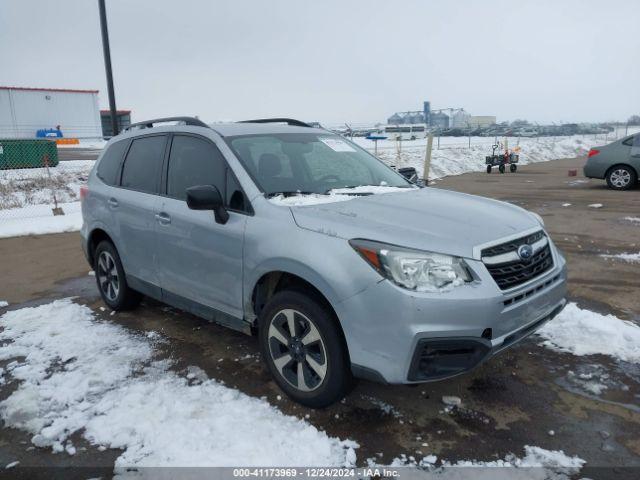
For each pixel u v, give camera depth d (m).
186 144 4.07
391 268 2.70
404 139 47.88
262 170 3.59
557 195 12.87
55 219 10.88
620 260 6.47
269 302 3.24
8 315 5.06
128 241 4.48
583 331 4.12
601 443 2.76
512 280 2.92
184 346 4.18
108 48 12.09
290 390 3.22
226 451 2.76
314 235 2.98
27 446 2.90
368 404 3.20
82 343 4.29
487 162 21.91
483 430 2.90
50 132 48.25
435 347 2.66
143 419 3.09
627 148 13.41
